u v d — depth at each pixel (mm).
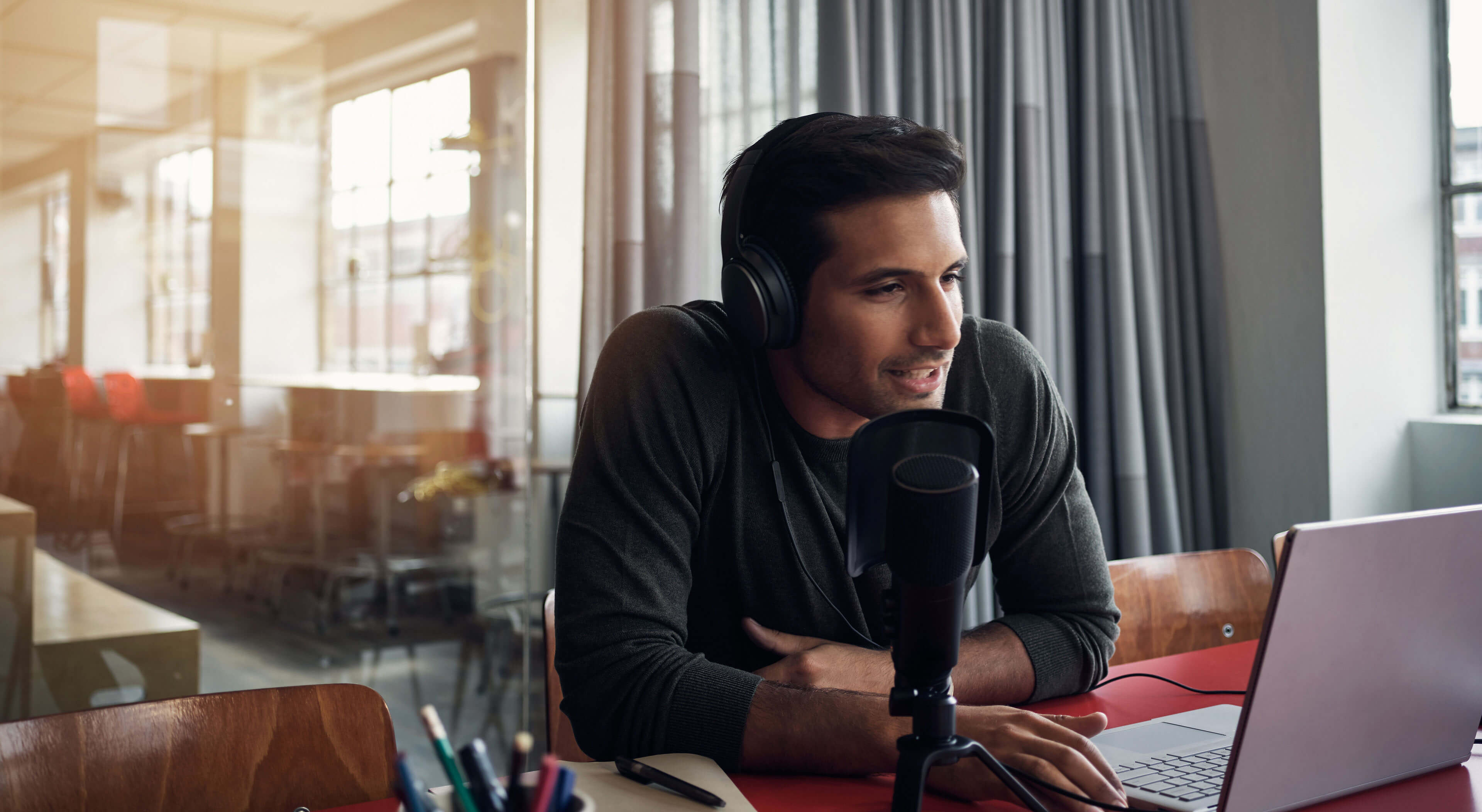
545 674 1089
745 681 780
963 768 667
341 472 3693
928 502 559
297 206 3701
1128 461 2557
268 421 3676
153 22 3457
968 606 2342
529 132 3209
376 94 3688
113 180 3434
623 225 2025
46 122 3326
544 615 1095
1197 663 1055
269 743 814
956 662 618
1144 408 2635
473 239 3623
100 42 3385
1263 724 583
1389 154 2637
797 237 811
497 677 3158
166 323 3523
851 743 714
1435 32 2697
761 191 842
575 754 1046
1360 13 2590
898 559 577
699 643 978
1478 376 2662
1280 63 2617
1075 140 2658
